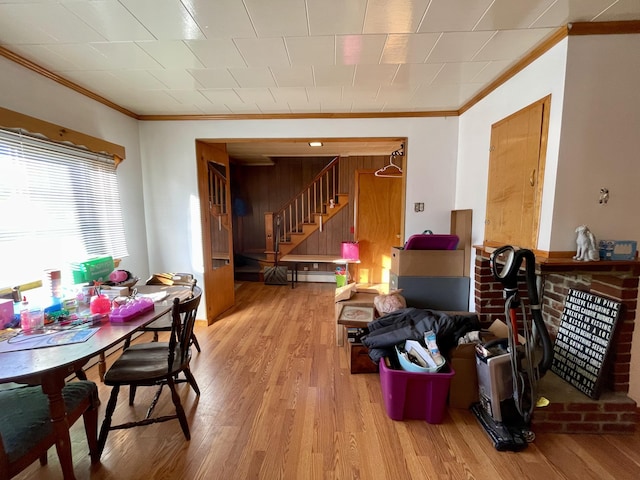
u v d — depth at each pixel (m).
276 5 1.46
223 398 2.05
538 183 1.84
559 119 1.68
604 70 1.63
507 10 1.50
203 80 2.31
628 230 1.70
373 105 2.89
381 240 4.58
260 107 2.94
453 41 1.79
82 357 1.23
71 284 2.12
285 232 5.79
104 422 1.58
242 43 1.81
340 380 2.26
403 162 3.20
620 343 1.70
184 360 1.75
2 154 1.85
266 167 6.57
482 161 2.55
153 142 3.23
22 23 1.59
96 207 2.62
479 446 1.64
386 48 1.86
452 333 2.07
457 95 2.64
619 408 1.68
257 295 4.58
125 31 1.68
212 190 3.54
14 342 1.35
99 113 2.65
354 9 1.49
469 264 2.75
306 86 2.43
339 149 4.77
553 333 2.16
